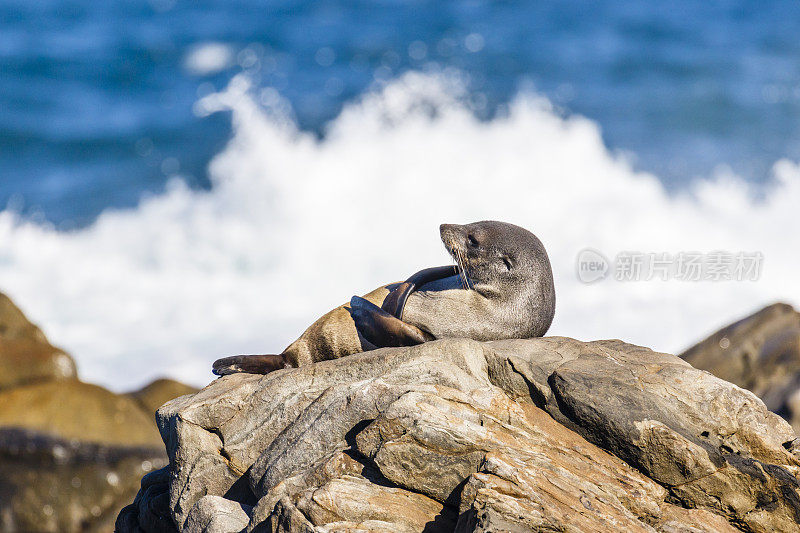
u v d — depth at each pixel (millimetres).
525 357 27859
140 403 57375
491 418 25719
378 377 26938
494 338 29891
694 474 25734
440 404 25453
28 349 56000
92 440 52562
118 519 33625
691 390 26859
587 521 23391
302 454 26812
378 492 24922
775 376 49625
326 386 27922
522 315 29969
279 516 24344
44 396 53312
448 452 24906
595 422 26281
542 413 27188
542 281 30203
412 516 24375
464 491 23750
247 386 28906
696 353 53844
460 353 27125
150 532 31188
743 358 51781
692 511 25875
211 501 27047
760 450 26625
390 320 28938
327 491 24344
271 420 28250
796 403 46125
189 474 28547
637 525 24031
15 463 50844
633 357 29000
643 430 25828
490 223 30984
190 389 59531
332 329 30781
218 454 28516
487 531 22422
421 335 28719
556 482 24438
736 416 26672
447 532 24219
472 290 30328
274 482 26859
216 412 28484
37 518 49656
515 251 29891
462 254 30359
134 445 53531
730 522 26047
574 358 28047
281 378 28500
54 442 51688
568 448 25875
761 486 25734
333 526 23609
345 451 26250
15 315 60594
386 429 25234
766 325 53094
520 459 24719
